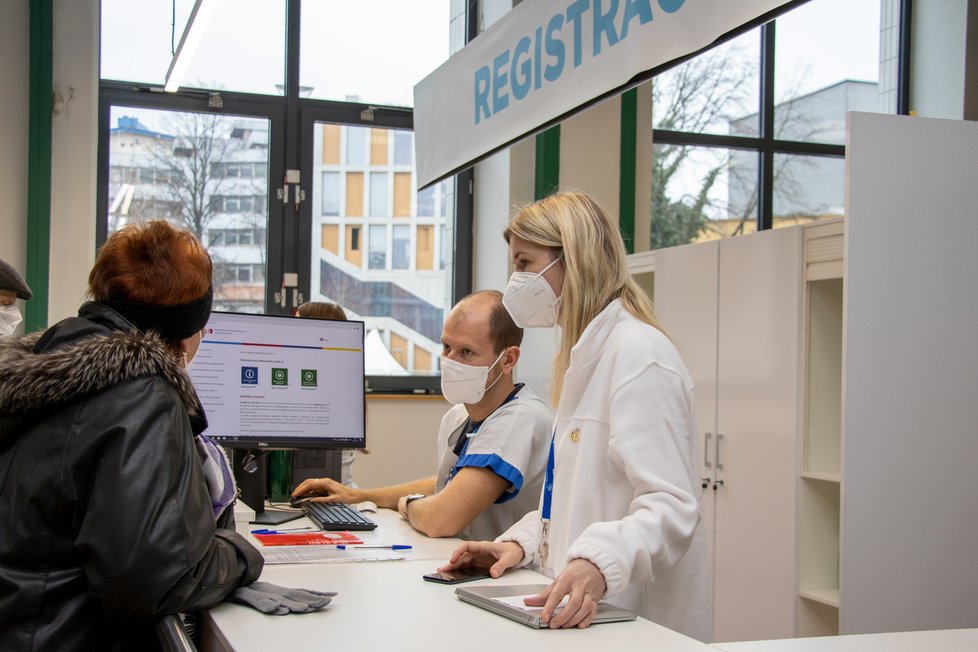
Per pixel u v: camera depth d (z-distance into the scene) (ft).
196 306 4.44
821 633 9.93
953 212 9.05
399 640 3.58
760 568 10.45
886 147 8.86
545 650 3.45
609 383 4.81
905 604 8.73
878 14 17.33
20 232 13.82
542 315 5.39
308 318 7.62
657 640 3.63
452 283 16.47
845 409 8.64
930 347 8.92
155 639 4.00
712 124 16.57
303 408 7.50
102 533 3.62
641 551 4.07
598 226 5.14
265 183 15.66
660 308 12.57
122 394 3.86
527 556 5.16
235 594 4.22
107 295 4.31
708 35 6.56
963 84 16.48
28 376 3.78
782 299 10.28
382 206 16.24
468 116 10.80
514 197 15.21
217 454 5.03
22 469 3.80
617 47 7.68
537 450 6.78
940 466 8.90
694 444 4.85
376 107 16.08
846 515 8.59
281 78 15.76
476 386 6.83
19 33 13.80
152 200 15.14
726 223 16.60
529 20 9.32
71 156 14.08
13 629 3.72
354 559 5.41
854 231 8.73
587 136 15.05
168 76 13.44
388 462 15.43
